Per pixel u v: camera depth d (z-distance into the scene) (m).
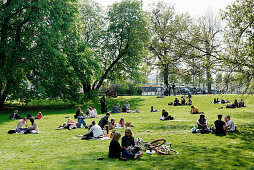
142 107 33.56
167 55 16.98
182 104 33.59
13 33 30.17
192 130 13.38
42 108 34.31
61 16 31.72
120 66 43.78
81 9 43.75
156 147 9.27
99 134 12.62
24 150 9.88
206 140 11.07
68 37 33.81
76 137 12.98
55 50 28.48
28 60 28.98
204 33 15.95
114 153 8.27
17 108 33.28
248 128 14.16
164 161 7.56
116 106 28.89
